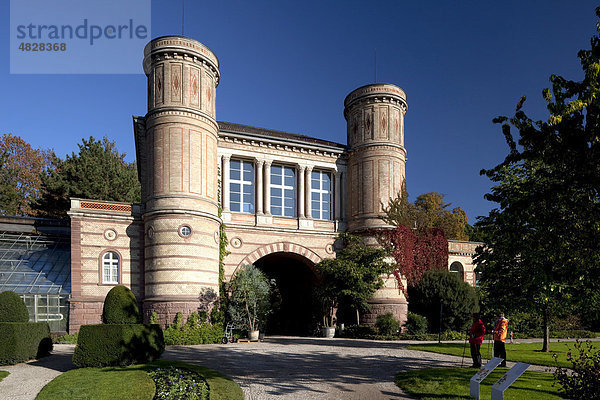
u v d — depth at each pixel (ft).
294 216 111.24
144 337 50.34
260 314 92.53
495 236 53.98
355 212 111.86
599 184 30.99
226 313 92.12
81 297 85.76
